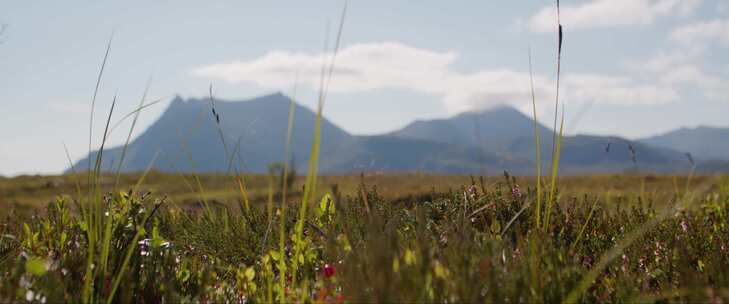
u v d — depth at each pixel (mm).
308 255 3789
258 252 4562
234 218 5281
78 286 3178
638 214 5020
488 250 2764
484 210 4656
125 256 3465
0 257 4098
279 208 5309
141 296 3297
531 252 3066
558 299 2717
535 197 4617
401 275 2455
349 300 2760
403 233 3805
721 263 3320
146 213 4207
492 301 2498
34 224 5000
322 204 4641
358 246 3365
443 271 2682
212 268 4000
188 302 3193
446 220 3982
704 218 5207
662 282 3322
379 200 5012
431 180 16422
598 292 3145
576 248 4199
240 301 3545
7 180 35562
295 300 3148
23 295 2756
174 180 25703
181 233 5266
